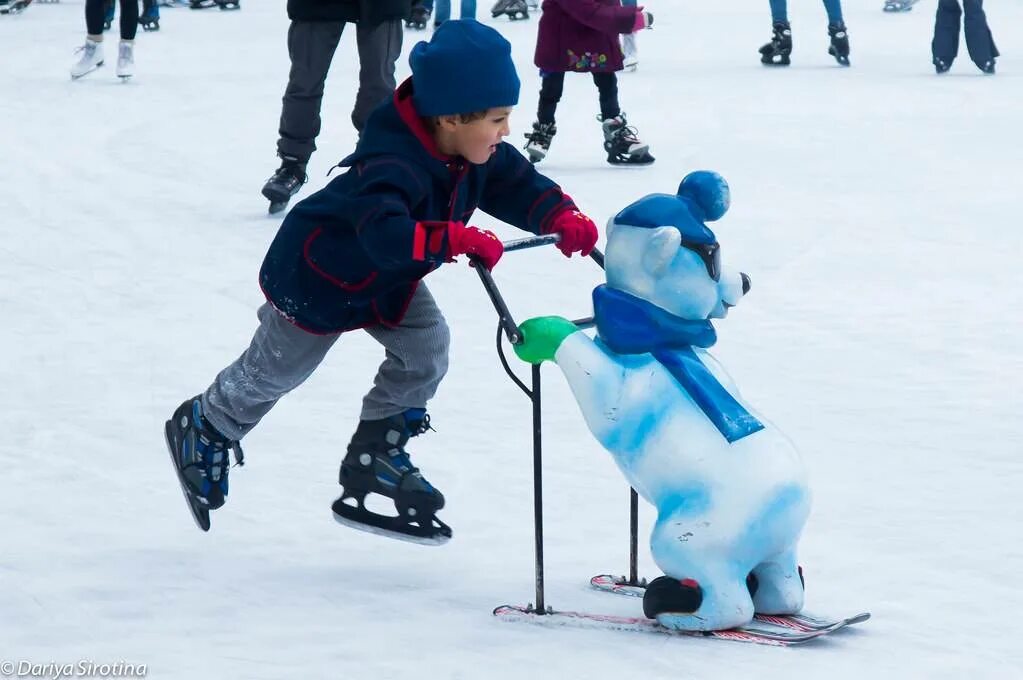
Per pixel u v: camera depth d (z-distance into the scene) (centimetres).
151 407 1222
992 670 702
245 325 1508
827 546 910
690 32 5288
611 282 779
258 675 688
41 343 1423
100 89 3541
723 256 1864
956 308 1603
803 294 1673
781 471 742
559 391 1297
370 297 822
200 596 809
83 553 880
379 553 905
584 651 725
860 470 1077
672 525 744
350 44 4762
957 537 925
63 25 5200
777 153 2658
